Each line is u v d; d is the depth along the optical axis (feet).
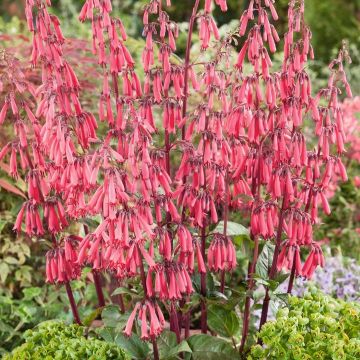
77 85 3.92
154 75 3.97
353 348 3.97
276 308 4.60
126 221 3.61
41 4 3.83
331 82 3.98
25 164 4.09
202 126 3.90
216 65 3.99
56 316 5.46
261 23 3.91
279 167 4.00
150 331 3.84
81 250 3.94
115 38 3.86
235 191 4.21
